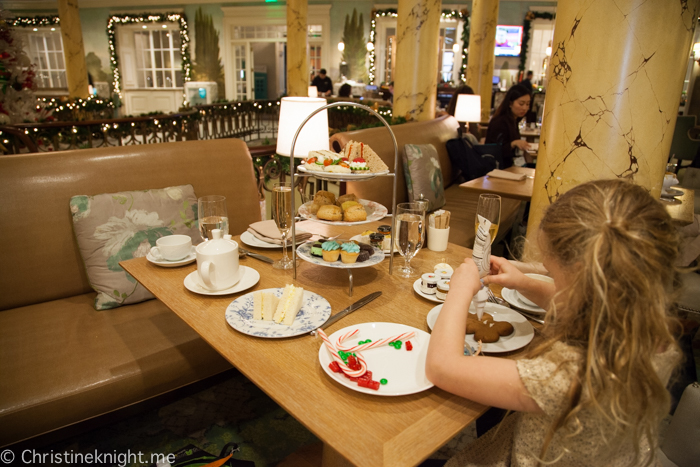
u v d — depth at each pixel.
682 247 0.73
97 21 13.32
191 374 1.67
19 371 1.46
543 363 0.75
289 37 8.91
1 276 1.83
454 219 3.20
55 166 1.96
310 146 2.44
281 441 1.77
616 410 0.70
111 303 1.86
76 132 5.50
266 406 1.98
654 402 0.71
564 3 1.67
